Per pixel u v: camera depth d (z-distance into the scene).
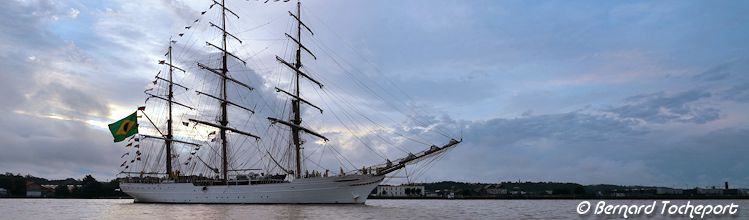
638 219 84.94
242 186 112.25
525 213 100.31
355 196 108.94
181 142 138.25
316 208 95.50
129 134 125.81
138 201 129.50
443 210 104.81
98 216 79.81
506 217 86.50
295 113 122.31
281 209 92.19
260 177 114.81
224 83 132.00
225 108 130.50
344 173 109.06
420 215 85.44
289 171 119.31
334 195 107.62
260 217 74.12
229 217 74.69
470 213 96.06
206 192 116.00
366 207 105.00
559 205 157.38
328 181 107.12
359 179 107.62
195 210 91.06
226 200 113.56
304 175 118.62
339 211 88.69
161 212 86.56
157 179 130.00
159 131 135.00
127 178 132.62
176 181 125.31
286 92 120.75
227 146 129.75
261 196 110.38
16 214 86.00
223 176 127.31
